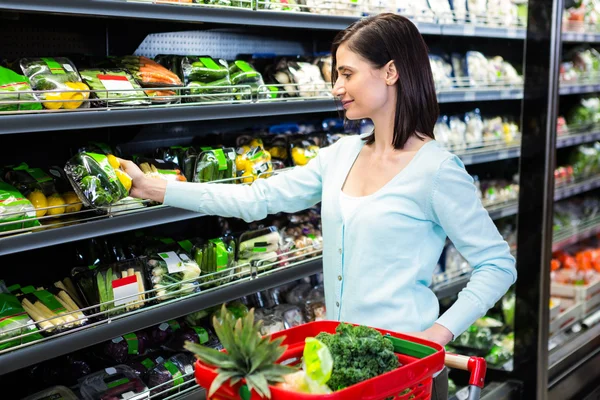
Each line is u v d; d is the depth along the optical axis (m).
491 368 3.43
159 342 2.37
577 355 3.65
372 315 1.72
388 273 1.71
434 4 3.15
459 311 1.61
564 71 3.82
